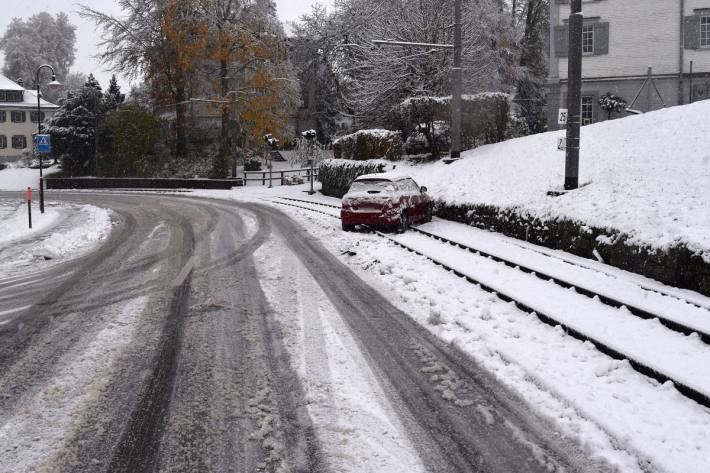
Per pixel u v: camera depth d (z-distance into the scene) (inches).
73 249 577.9
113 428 186.2
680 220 371.2
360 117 1385.3
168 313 325.4
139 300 356.5
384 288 383.6
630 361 233.3
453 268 418.9
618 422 184.1
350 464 163.9
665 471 155.9
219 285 396.2
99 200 1219.9
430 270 426.0
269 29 1699.1
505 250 482.0
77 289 390.9
